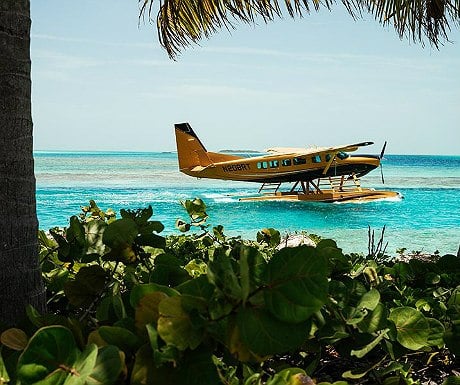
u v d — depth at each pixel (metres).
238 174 44.00
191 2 6.63
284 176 42.28
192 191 54.91
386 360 2.30
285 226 28.44
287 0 6.54
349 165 40.97
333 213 34.06
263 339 1.36
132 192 52.06
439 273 3.50
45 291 2.87
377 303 2.03
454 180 79.69
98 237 2.79
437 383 2.40
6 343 1.62
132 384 1.43
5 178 2.72
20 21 2.78
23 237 2.74
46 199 43.12
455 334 2.15
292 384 1.41
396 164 163.00
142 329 1.57
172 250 4.40
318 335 1.96
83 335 1.92
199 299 1.42
